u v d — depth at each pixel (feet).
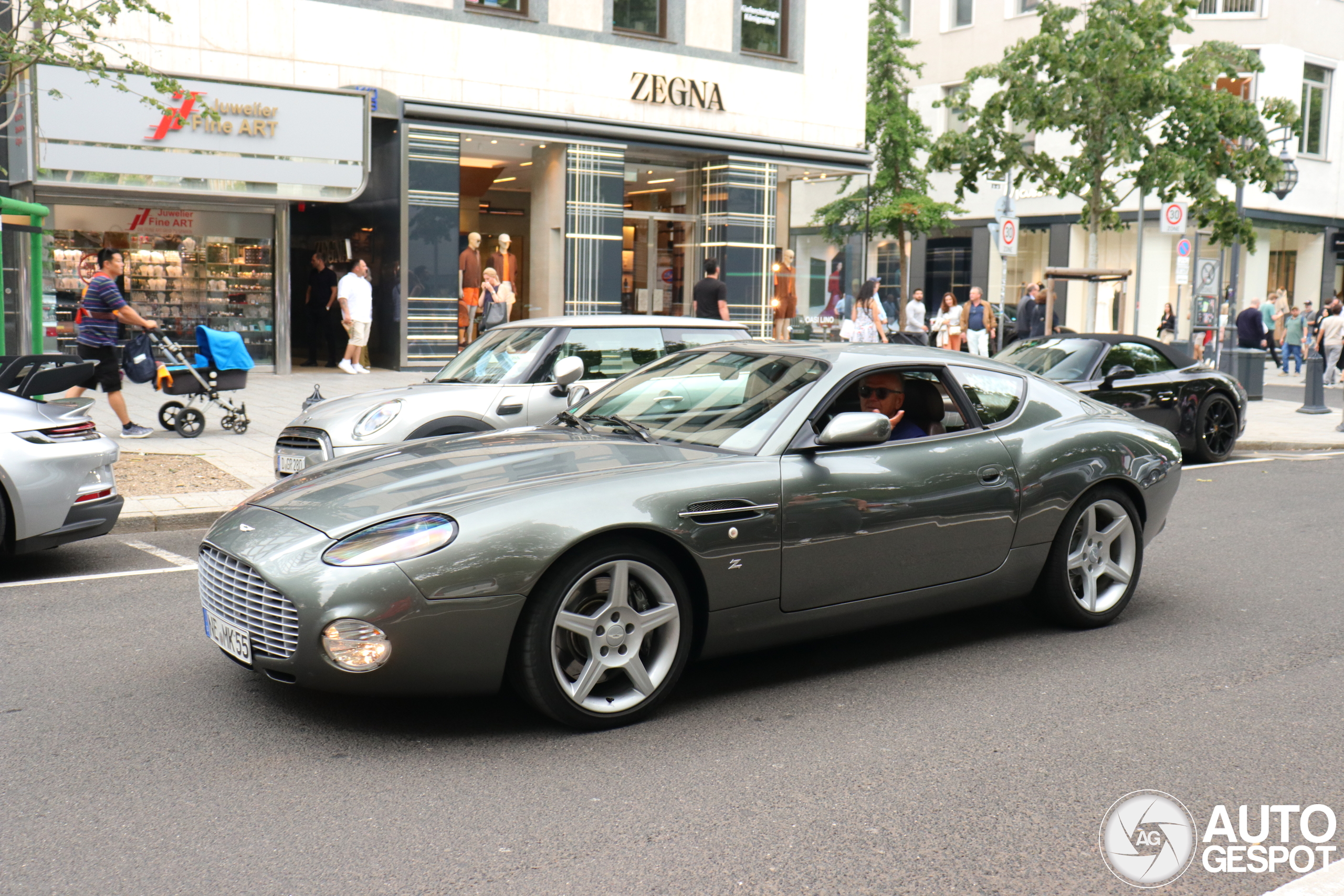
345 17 60.59
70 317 56.75
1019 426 17.34
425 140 62.39
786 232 81.41
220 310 59.88
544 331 27.91
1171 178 58.13
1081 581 18.03
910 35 123.44
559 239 68.74
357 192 59.47
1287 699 14.79
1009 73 62.03
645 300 74.95
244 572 13.24
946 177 120.98
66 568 22.09
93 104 52.90
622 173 69.97
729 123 74.79
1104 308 107.34
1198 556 23.93
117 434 37.68
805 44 77.51
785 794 11.72
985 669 16.03
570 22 67.62
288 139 57.36
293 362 69.31
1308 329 86.07
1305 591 20.86
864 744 13.15
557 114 67.41
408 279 62.49
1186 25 59.88
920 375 16.69
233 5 57.52
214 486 29.17
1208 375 39.32
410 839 10.61
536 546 12.69
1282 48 101.96
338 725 13.56
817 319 84.07
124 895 9.55
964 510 16.08
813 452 14.97
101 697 14.51
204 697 14.55
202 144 55.42
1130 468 18.08
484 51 64.90
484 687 12.87
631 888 9.73
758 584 14.30
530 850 10.41
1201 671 15.97
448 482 13.76
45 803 11.36
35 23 32.89
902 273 109.70
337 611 12.30
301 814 11.16
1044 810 11.38
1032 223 112.16
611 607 13.33
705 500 13.83
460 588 12.42
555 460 14.37
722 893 9.66
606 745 13.02
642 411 16.53
